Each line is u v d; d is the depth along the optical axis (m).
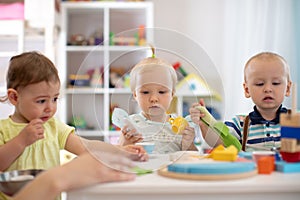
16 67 1.04
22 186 0.80
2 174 0.89
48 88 1.03
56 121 1.16
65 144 1.13
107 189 0.64
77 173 0.64
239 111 3.19
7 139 1.08
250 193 0.65
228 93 3.24
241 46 3.26
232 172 0.67
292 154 0.76
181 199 0.64
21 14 2.91
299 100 3.01
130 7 3.23
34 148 1.09
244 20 3.27
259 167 0.72
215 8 3.51
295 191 0.65
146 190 0.63
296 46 3.19
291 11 3.20
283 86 1.16
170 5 3.51
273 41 3.21
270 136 1.19
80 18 3.50
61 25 3.19
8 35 2.89
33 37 2.94
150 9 3.21
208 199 0.64
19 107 1.06
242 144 1.21
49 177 0.64
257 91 1.16
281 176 0.70
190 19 3.51
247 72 1.20
